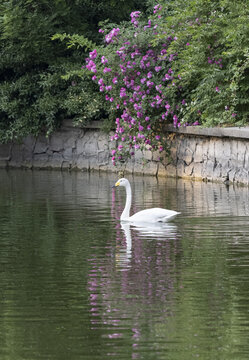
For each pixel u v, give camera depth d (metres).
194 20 21.36
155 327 7.71
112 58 23.17
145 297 8.72
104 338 7.43
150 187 20.31
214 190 19.20
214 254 10.94
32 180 23.08
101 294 8.86
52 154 27.88
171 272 9.88
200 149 22.03
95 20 28.53
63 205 16.56
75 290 9.05
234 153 20.64
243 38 19.59
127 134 23.89
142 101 22.81
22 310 8.29
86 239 12.29
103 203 16.89
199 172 22.06
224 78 20.47
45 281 9.50
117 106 23.66
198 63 20.97
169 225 13.60
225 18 20.36
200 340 7.35
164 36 21.55
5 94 27.66
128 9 27.89
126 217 14.34
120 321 7.89
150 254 11.00
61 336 7.49
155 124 23.38
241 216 14.44
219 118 20.36
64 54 28.06
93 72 23.61
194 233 12.69
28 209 15.95
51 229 13.30
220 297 8.68
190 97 22.48
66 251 11.30
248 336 7.45
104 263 10.45
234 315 8.05
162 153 23.72
